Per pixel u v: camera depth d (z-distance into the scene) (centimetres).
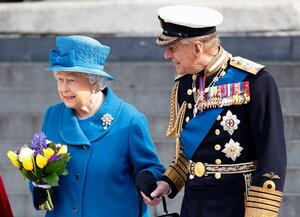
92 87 1984
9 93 3294
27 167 1939
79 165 1986
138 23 3662
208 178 1867
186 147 1900
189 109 1923
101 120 2005
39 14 3688
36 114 3225
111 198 1983
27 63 3469
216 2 3691
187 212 1903
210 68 1886
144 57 3541
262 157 1820
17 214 2942
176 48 1884
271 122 1827
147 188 1936
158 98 3241
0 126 3184
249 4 3662
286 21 3644
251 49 3509
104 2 3694
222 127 1861
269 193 1803
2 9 3694
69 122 2009
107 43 3547
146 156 1998
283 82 3309
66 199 1997
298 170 2931
